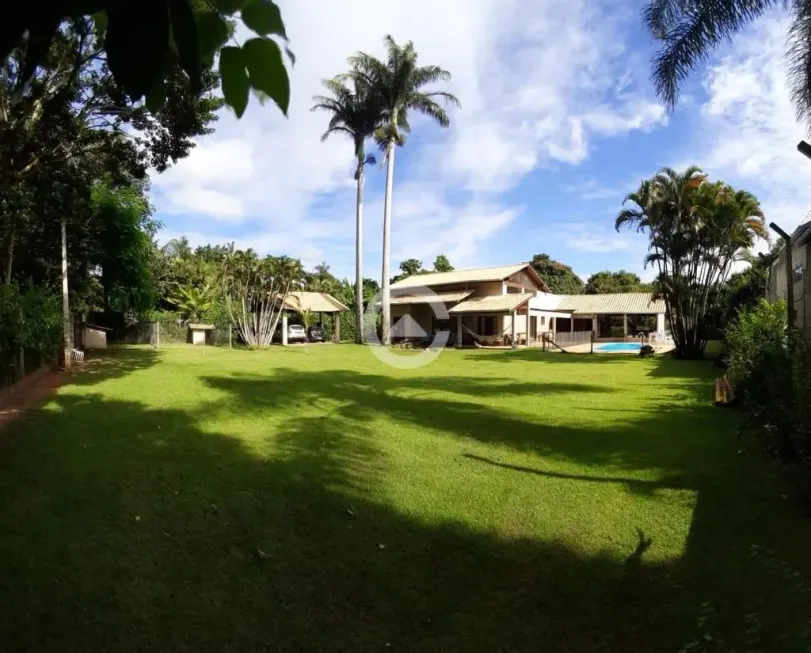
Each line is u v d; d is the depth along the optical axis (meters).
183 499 4.78
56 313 13.48
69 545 3.83
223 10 0.98
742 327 11.76
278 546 3.88
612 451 6.43
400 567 3.59
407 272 52.25
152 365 17.14
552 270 61.53
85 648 2.68
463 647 2.73
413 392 11.67
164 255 38.97
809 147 5.77
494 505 4.69
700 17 6.68
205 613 3.02
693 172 20.97
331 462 5.98
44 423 7.79
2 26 0.69
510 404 10.02
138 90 0.75
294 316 35.69
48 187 12.41
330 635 2.83
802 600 3.02
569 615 3.02
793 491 4.74
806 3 6.27
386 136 28.36
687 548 3.80
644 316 41.81
